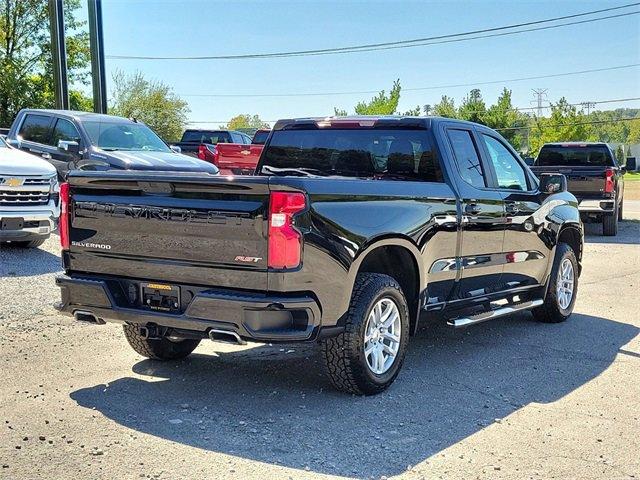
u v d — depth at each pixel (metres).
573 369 6.48
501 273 7.20
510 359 6.77
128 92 66.81
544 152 19.52
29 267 10.46
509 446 4.65
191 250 5.03
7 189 10.71
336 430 4.83
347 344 5.27
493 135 7.36
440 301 6.39
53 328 7.36
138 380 5.82
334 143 7.03
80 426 4.78
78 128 13.27
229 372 6.11
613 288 10.84
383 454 4.46
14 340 6.86
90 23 23.44
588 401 5.59
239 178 4.80
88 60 48.28
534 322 8.44
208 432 4.73
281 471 4.17
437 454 4.49
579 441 4.77
